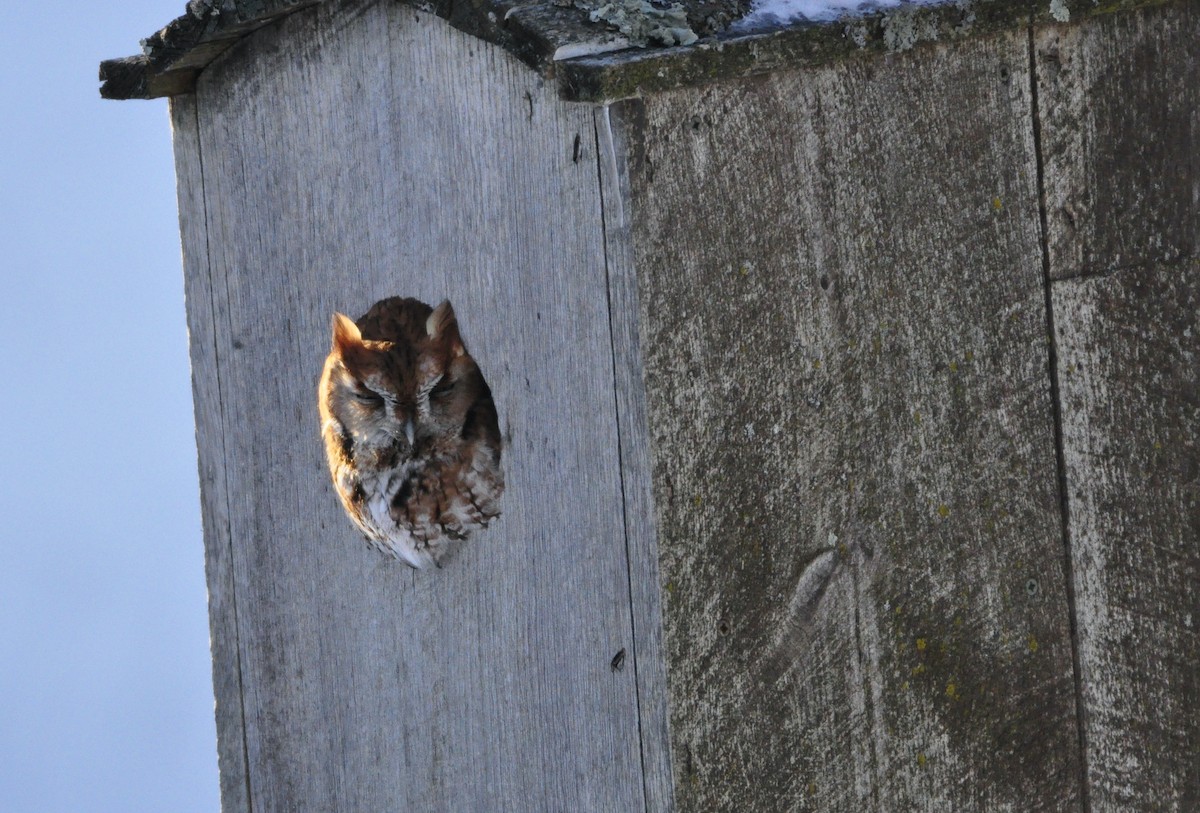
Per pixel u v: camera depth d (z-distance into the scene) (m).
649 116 5.54
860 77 5.94
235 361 7.33
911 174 6.07
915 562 6.16
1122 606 6.59
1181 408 6.63
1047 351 6.39
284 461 7.23
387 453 7.06
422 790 6.80
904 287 6.07
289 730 7.36
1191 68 6.56
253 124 7.07
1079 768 6.56
